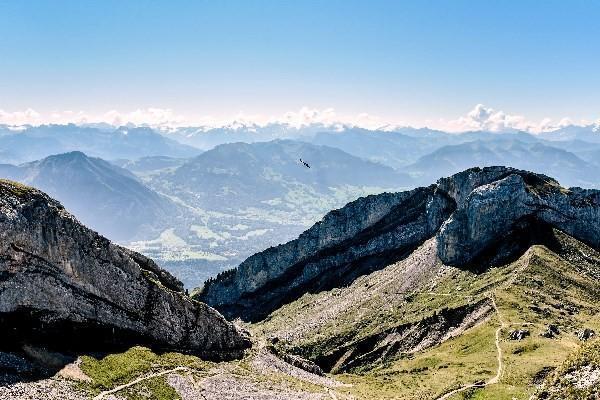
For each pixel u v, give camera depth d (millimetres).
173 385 126000
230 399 126750
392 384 178750
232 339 187625
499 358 175125
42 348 121500
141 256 175000
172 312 163250
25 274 125250
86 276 139125
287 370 182500
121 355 133625
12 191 128250
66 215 138125
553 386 67188
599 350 66438
